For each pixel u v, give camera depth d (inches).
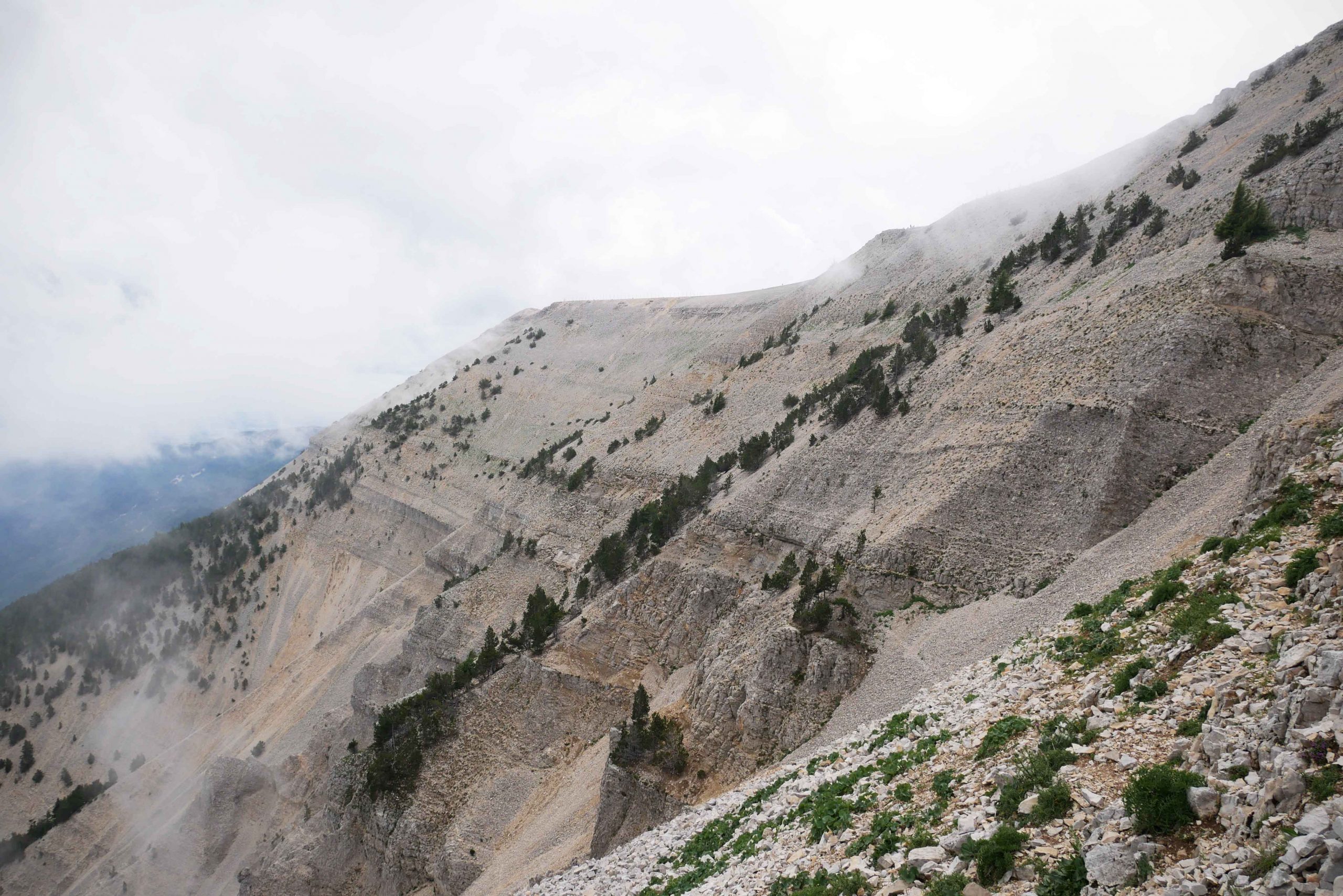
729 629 3043.8
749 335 7298.2
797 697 2459.4
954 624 2324.1
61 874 5772.6
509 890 2743.6
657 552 4333.2
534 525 6063.0
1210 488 2142.0
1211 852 673.6
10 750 7539.4
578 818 2997.0
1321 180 2940.5
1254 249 2856.8
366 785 3870.6
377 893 3646.7
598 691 3649.1
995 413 3004.4
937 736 1273.4
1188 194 4028.1
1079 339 3029.0
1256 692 832.3
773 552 3476.9
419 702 4101.9
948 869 862.5
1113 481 2384.4
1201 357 2534.5
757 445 4564.5
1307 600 962.1
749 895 1138.0
